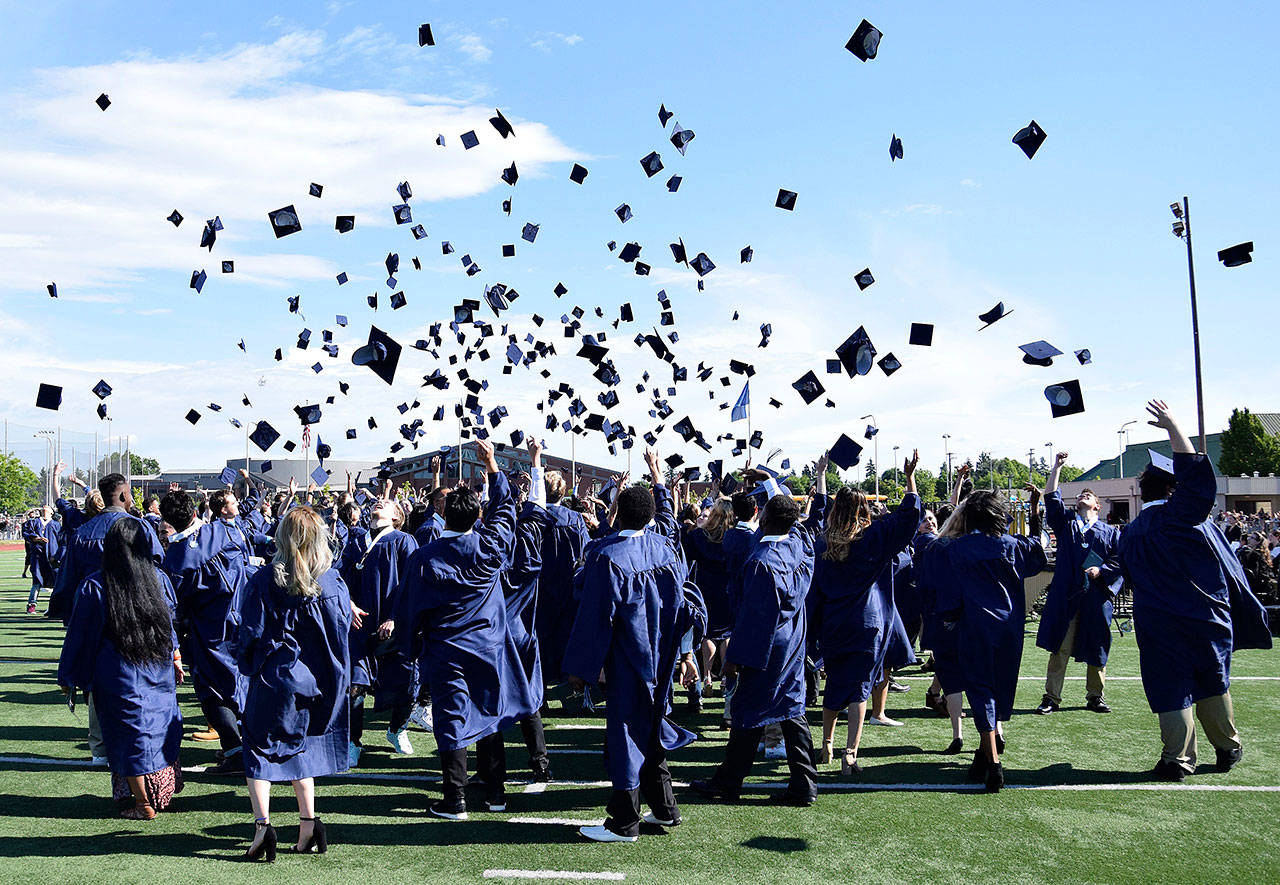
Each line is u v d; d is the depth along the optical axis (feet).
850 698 18.13
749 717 16.16
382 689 19.83
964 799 16.52
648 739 14.80
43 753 19.84
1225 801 16.21
